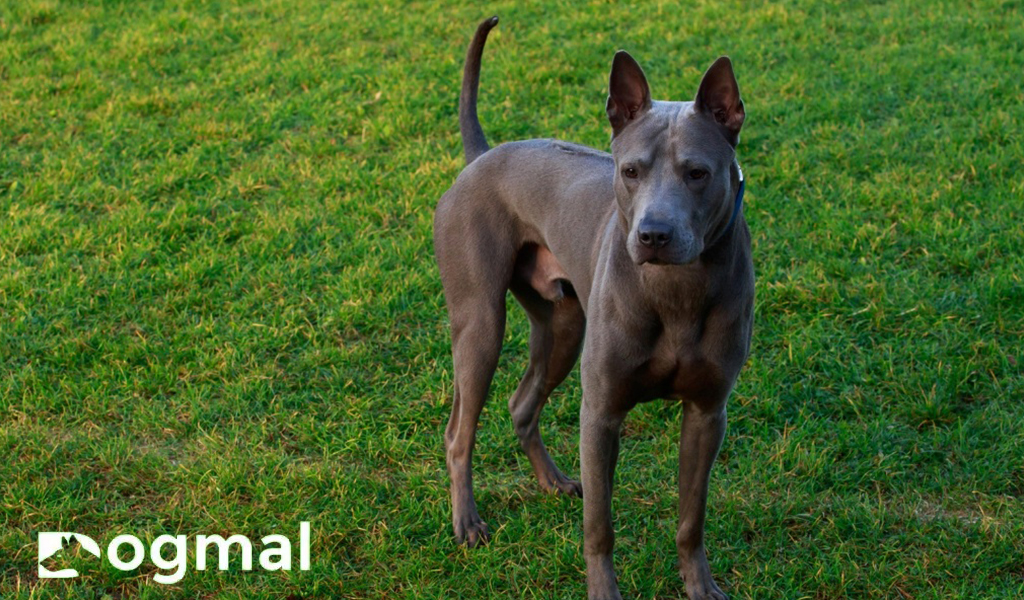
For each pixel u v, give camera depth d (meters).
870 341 5.24
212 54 9.46
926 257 5.79
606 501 3.63
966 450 4.45
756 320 5.46
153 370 5.17
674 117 3.31
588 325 3.61
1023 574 3.82
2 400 4.95
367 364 5.28
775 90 8.12
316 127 7.90
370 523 4.18
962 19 9.23
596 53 9.03
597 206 3.84
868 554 3.94
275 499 4.30
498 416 4.89
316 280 5.99
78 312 5.65
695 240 3.17
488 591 3.82
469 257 4.23
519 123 7.80
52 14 10.38
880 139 7.22
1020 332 5.16
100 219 6.61
